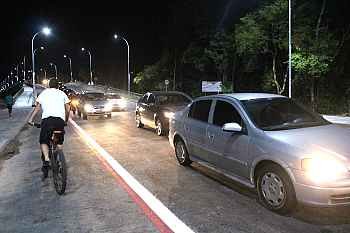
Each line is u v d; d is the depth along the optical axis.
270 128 6.52
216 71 54.66
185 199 6.71
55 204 6.63
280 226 5.45
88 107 22.58
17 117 24.77
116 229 5.51
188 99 16.00
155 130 16.55
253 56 39.88
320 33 32.53
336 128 6.59
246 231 5.30
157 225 5.60
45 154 7.72
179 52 66.12
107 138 14.38
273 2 34.19
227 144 7.10
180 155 9.23
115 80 118.12
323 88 36.03
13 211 6.34
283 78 40.19
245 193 6.99
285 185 5.76
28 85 120.12
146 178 8.16
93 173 8.73
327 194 5.31
